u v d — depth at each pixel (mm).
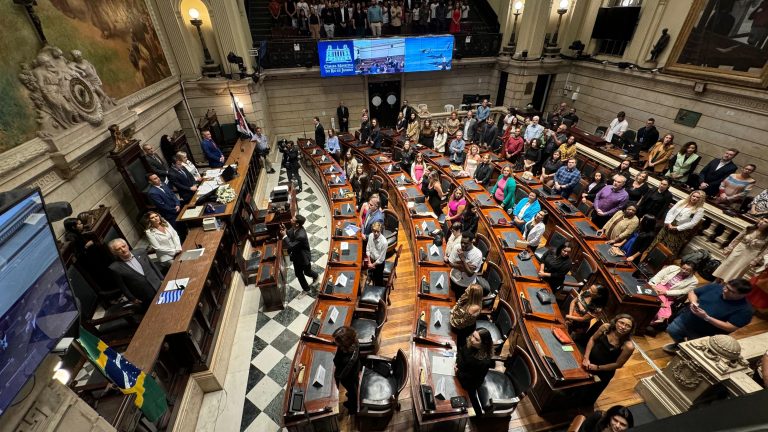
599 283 6105
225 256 6844
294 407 3988
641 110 12336
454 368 4320
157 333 4504
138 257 5262
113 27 8094
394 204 9586
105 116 7102
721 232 6914
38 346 2350
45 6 6020
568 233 6910
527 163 9945
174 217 7383
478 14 17188
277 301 6664
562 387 4195
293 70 14242
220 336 5648
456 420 3971
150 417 3715
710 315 4539
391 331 5980
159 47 10594
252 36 14297
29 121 5406
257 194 10734
